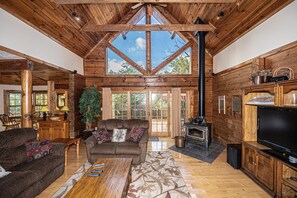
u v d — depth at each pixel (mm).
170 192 2688
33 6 3338
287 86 2254
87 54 6613
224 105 5445
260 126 3031
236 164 3527
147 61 6645
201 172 3406
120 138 4121
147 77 6688
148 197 2555
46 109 5027
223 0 3471
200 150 4816
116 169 2578
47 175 2750
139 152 3686
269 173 2648
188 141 5355
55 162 2945
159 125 6828
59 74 5859
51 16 3863
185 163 3871
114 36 6609
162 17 6207
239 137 4566
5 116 6770
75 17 4387
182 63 6766
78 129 6047
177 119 6535
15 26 3189
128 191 2703
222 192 2691
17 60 3736
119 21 6211
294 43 2727
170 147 5145
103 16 5316
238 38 4570
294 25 2754
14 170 2512
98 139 4004
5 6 2928
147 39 6605
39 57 3908
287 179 2359
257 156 2936
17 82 7426
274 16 3203
